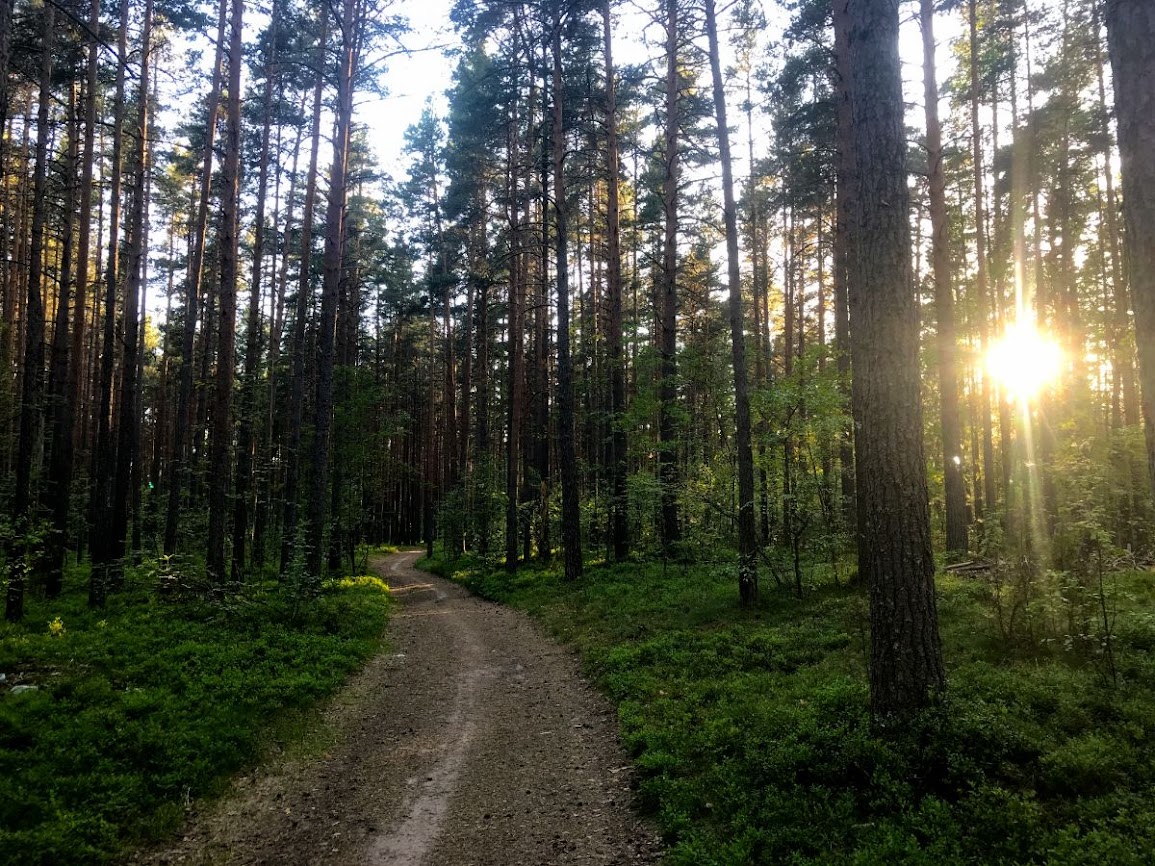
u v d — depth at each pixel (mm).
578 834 5836
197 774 6738
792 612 11539
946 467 14242
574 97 20516
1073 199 21641
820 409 12531
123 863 5496
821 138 17500
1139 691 6215
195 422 30406
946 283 14305
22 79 17234
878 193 6449
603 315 27266
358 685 10344
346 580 20859
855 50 6660
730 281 12500
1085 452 8805
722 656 9789
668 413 18219
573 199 22625
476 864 5453
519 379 25703
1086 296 23297
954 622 9211
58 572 15336
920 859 4383
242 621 12547
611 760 7312
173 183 26188
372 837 5945
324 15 19375
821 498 12930
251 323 23062
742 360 12570
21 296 24125
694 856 5043
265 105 19344
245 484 20078
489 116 21641
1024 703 6270
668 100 19109
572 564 18469
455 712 9188
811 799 5426
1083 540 7836
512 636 13906
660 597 14594
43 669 9258
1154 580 9727
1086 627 7539
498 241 26688
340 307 28688
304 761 7562
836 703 7031
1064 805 4715
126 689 8633
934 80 14484
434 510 36219
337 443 24141
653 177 23422
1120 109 4719
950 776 5234
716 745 6820
